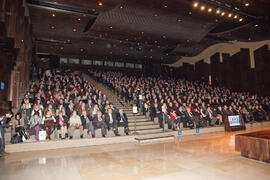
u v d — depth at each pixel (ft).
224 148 21.70
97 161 17.11
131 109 38.70
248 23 48.96
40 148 21.77
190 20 48.21
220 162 16.56
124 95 43.47
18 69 30.73
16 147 20.75
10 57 25.81
